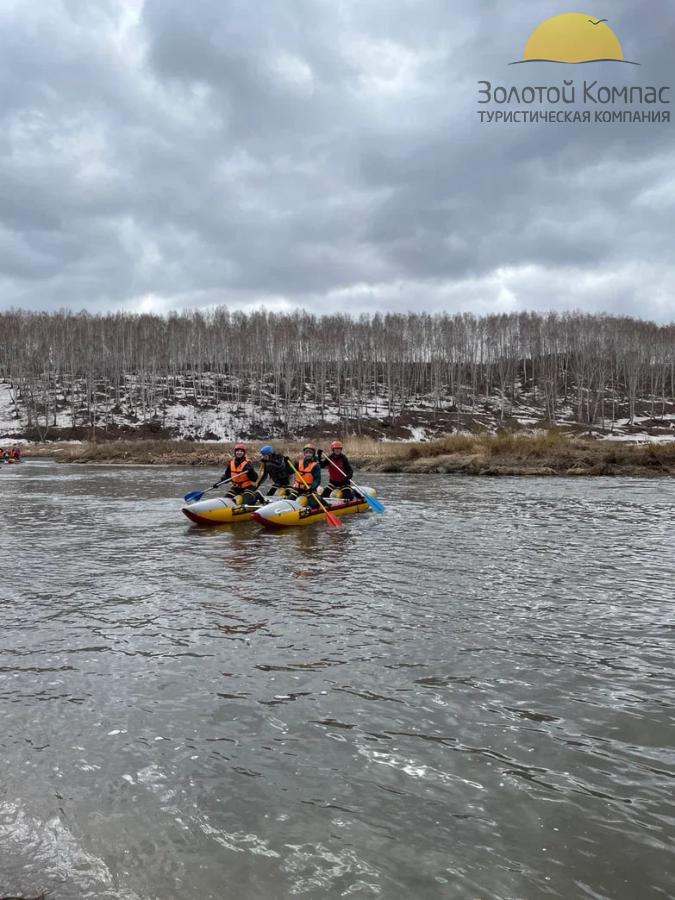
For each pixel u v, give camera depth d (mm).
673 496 16703
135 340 85312
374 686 4309
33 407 69438
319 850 2641
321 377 80500
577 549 9234
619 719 3803
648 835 2721
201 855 2615
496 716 3850
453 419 74562
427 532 10891
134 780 3174
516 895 2361
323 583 7227
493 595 6645
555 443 28172
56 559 8773
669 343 90562
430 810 2908
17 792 3072
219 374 91062
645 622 5695
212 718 3857
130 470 31844
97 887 2430
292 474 14305
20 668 4688
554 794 3025
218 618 5887
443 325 89062
